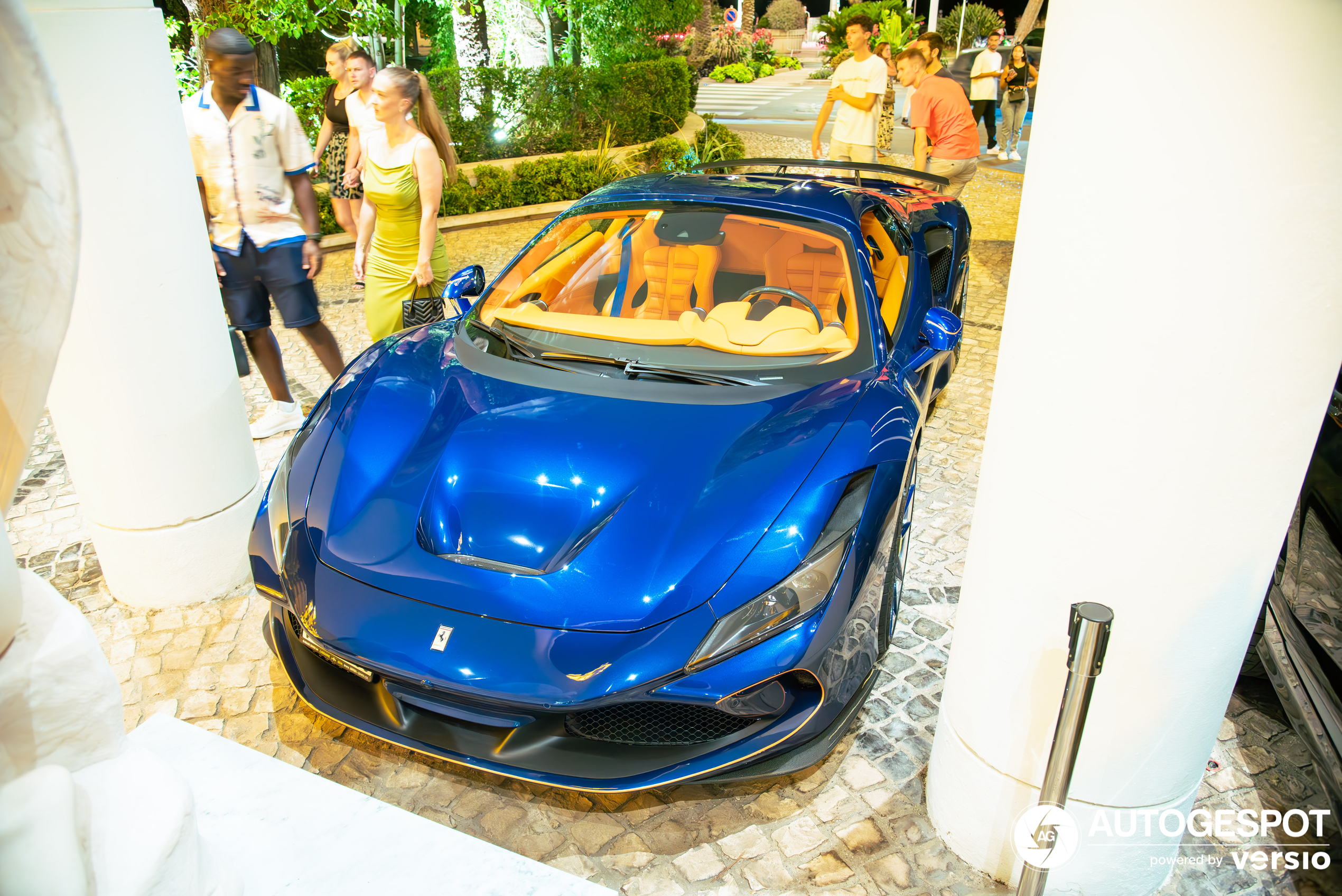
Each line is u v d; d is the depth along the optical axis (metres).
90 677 0.47
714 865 1.94
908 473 2.33
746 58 27.09
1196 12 1.08
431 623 1.87
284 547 2.14
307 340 3.95
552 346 2.74
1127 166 1.19
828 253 2.91
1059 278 1.32
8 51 0.28
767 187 3.31
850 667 1.98
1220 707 1.55
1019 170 10.31
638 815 2.06
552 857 1.96
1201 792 2.16
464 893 0.86
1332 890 1.88
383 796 2.13
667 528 2.00
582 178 9.07
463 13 12.37
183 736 1.05
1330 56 1.06
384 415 2.44
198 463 2.71
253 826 0.92
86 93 2.24
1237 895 1.87
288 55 12.39
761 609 1.87
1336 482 2.02
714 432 2.29
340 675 2.11
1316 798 2.14
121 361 2.48
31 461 4.00
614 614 1.85
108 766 0.49
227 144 3.46
